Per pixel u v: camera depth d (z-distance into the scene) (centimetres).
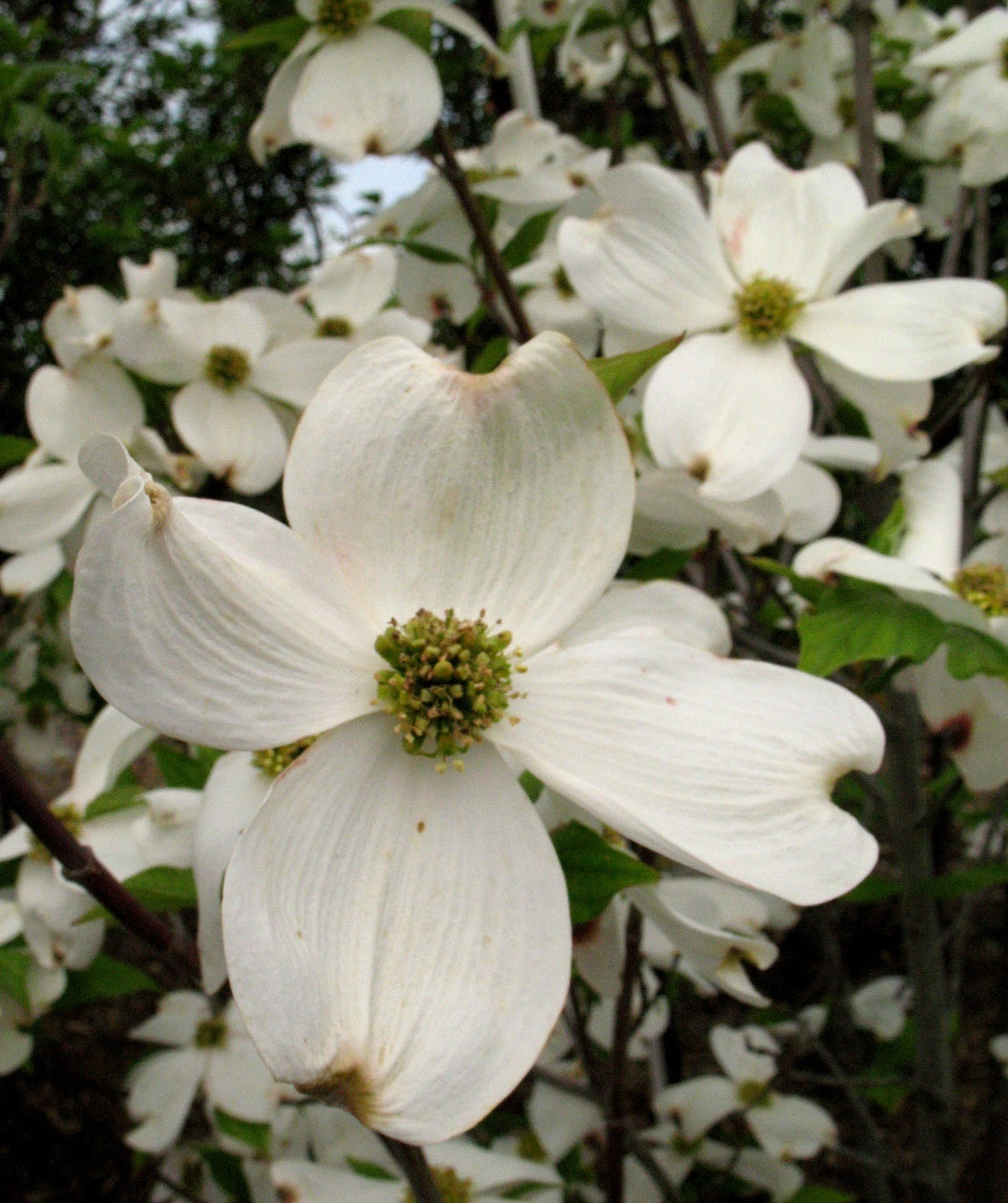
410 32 27
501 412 15
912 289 24
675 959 30
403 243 31
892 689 28
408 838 14
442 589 15
